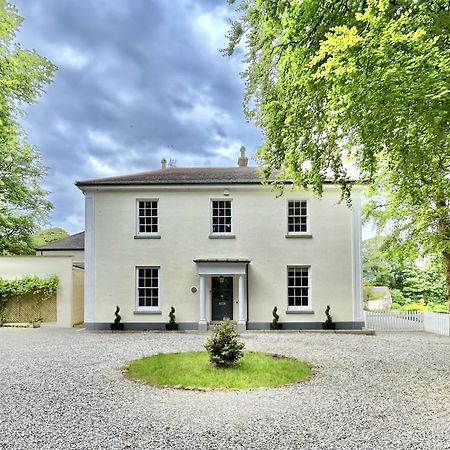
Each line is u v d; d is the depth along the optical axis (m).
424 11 5.98
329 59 6.23
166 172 21.28
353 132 9.76
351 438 5.37
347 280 18.52
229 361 9.60
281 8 8.04
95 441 5.25
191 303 18.42
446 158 9.06
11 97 15.22
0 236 28.84
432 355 11.90
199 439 5.33
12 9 13.52
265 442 5.23
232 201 18.89
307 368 9.78
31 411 6.48
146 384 8.27
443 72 5.67
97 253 18.64
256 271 18.52
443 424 5.92
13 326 19.47
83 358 11.23
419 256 18.59
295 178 10.86
